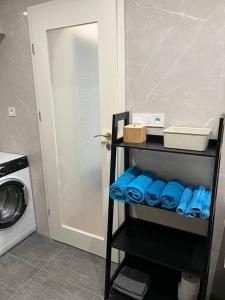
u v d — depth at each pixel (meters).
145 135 1.55
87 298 1.72
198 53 1.38
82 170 2.02
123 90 1.64
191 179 1.59
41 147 2.14
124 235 1.68
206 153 1.23
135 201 1.42
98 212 2.05
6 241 2.18
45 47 1.84
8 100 2.20
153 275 1.79
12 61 2.05
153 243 1.60
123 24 1.53
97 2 1.56
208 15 1.30
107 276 1.65
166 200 1.35
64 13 1.70
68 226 2.26
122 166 1.78
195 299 1.53
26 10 1.85
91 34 1.67
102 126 1.79
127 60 1.58
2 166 2.03
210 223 1.25
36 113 2.08
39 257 2.13
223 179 1.47
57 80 1.91
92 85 1.77
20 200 2.28
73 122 1.94
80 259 2.11
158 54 1.48
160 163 1.66
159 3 1.41
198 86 1.42
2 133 2.35
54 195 2.21
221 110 1.40
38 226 2.46
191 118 1.49
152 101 1.58
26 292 1.77
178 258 1.47
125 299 1.65
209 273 1.67
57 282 1.86
